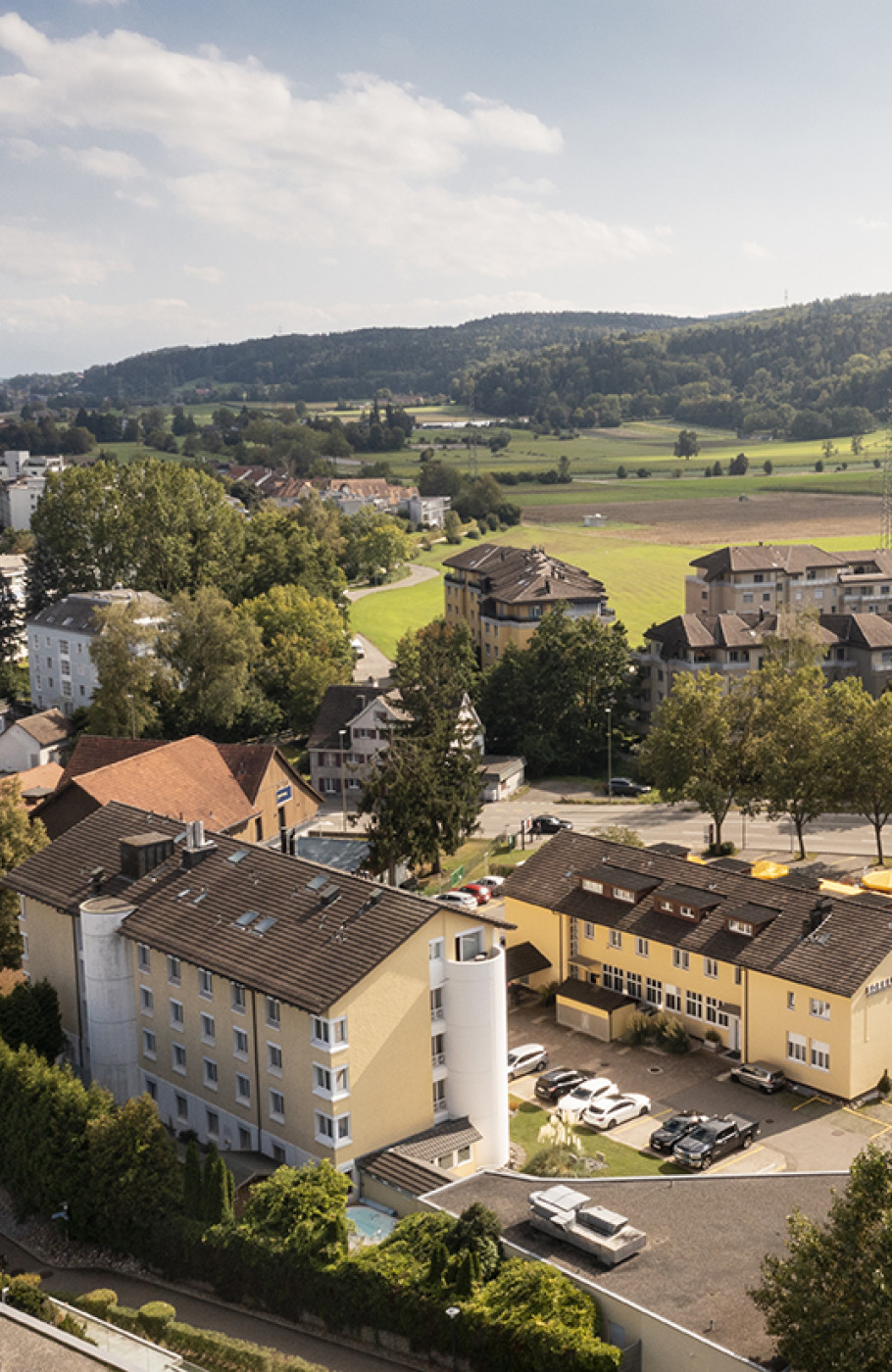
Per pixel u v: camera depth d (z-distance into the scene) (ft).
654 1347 138.31
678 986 257.34
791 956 235.61
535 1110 230.48
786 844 391.65
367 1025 191.11
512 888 287.28
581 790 482.28
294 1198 169.78
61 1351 148.56
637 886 267.39
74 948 237.04
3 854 267.39
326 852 371.76
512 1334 141.69
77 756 358.64
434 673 408.67
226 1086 208.23
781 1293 125.08
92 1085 199.93
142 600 556.10
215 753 344.69
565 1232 154.71
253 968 198.08
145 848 235.81
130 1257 185.16
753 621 552.41
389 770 336.70
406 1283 153.28
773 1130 219.41
